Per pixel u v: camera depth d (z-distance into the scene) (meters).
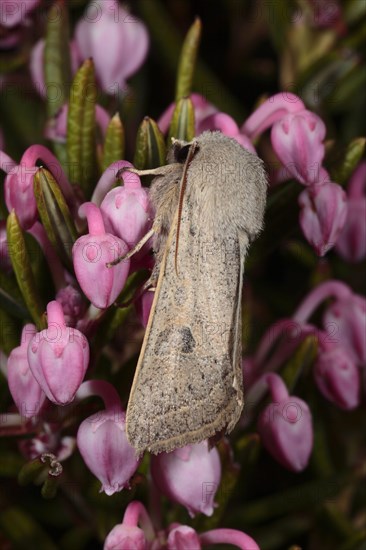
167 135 0.15
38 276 0.14
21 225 0.14
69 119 0.14
